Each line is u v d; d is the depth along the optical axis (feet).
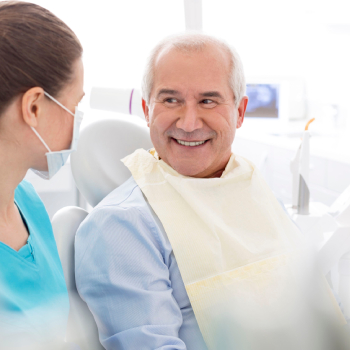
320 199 8.11
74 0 7.16
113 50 7.50
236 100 3.71
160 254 3.24
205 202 3.58
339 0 9.27
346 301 3.89
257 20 10.02
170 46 3.55
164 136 3.63
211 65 3.50
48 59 2.19
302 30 10.41
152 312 2.90
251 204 3.75
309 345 3.19
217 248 3.33
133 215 3.23
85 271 3.11
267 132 9.56
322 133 9.50
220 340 3.08
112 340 2.90
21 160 2.31
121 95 4.48
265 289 3.32
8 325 2.16
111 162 4.19
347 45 9.54
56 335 2.45
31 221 2.76
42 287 2.47
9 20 2.10
